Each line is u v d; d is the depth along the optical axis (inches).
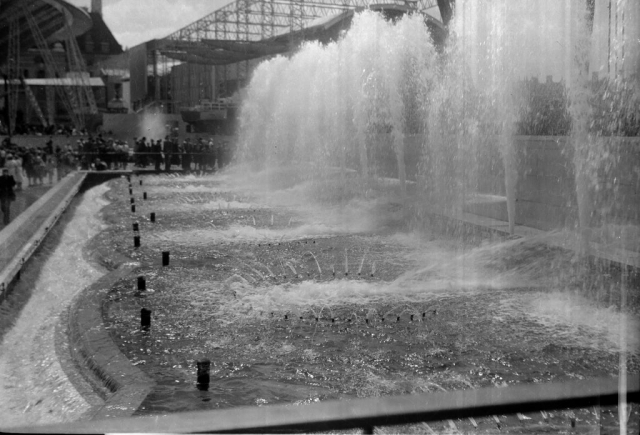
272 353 270.1
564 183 485.4
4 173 625.9
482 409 101.7
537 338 284.4
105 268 461.7
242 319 319.6
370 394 226.1
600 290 355.9
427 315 322.7
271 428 94.7
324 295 364.2
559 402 106.2
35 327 331.0
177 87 2464.3
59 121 2022.6
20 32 2037.4
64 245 546.3
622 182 430.0
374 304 345.1
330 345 280.7
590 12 500.7
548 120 573.0
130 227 614.9
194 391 225.6
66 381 251.9
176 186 1066.1
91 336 291.9
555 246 443.2
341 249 501.0
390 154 875.4
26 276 414.3
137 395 218.1
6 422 217.9
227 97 2154.3
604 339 281.9
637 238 418.0
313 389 229.1
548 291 359.6
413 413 97.9
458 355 266.7
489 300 349.7
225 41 1908.2
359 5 1717.5
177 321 315.0
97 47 2301.9
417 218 621.9
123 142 1514.5
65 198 761.6
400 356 266.1
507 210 554.3
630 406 128.8
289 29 1961.1
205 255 478.3
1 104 1879.9
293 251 493.0
